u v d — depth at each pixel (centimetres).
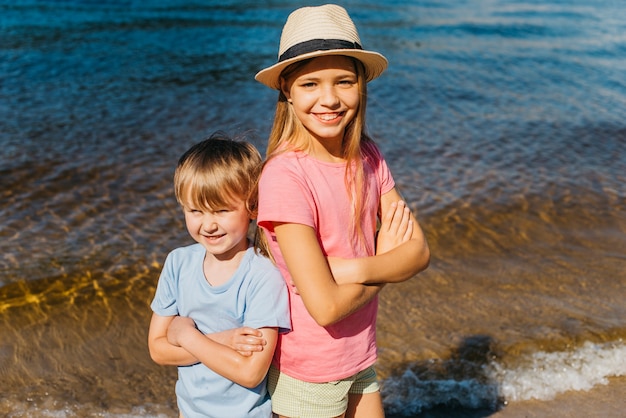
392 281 257
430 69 1159
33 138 735
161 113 847
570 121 901
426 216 593
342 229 253
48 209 576
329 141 256
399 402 381
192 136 769
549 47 1388
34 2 1611
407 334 433
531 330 440
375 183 273
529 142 808
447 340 429
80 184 629
